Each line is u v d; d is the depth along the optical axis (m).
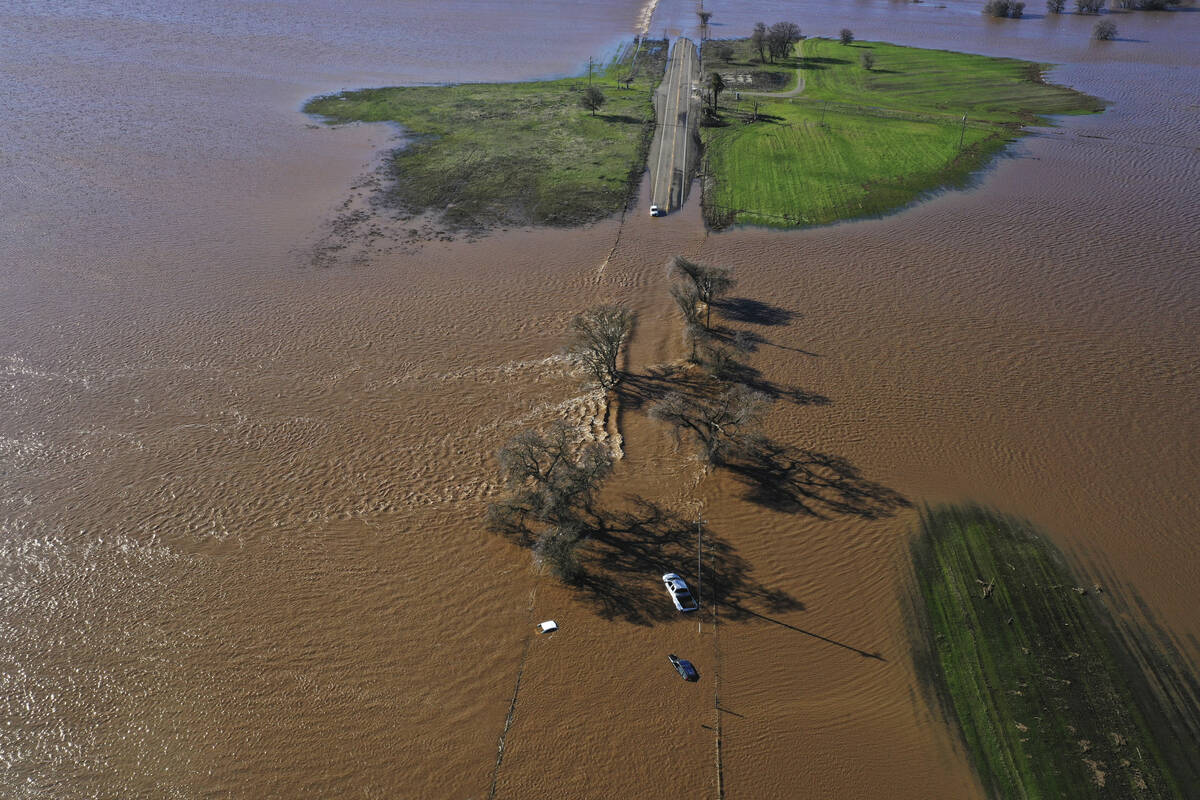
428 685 44.84
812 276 91.81
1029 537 55.34
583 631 47.72
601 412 67.94
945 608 50.03
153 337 78.88
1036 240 100.75
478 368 74.38
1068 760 41.72
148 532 55.84
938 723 43.38
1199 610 50.03
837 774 40.66
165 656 46.97
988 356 75.69
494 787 39.91
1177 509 57.78
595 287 89.56
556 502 53.47
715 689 44.47
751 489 58.97
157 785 40.50
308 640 47.62
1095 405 68.75
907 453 62.94
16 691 45.25
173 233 101.44
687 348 77.38
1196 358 75.31
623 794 39.69
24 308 83.25
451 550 53.66
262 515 57.19
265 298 86.31
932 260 95.56
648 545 53.94
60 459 62.91
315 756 41.50
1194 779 40.97
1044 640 48.12
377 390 71.19
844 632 48.19
